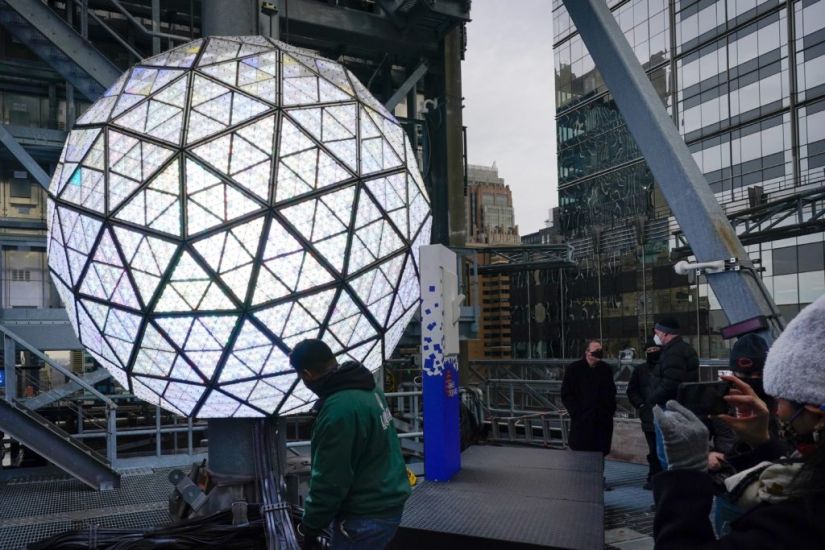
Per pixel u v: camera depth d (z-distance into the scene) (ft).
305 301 12.72
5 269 42.70
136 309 12.62
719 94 185.78
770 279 162.09
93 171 12.87
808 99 163.12
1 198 42.78
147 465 28.84
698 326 187.21
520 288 260.62
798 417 4.22
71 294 13.67
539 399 39.27
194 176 12.22
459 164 49.90
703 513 4.49
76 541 14.69
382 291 14.01
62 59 38.91
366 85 52.65
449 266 18.92
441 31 48.06
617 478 25.76
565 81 246.68
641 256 206.39
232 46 14.28
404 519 13.64
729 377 6.84
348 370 10.11
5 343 26.99
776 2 169.99
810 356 4.04
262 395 13.70
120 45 45.47
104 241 12.59
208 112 12.58
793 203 90.07
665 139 22.72
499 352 439.63
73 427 45.98
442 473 17.67
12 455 34.09
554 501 15.16
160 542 13.61
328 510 9.45
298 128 12.84
